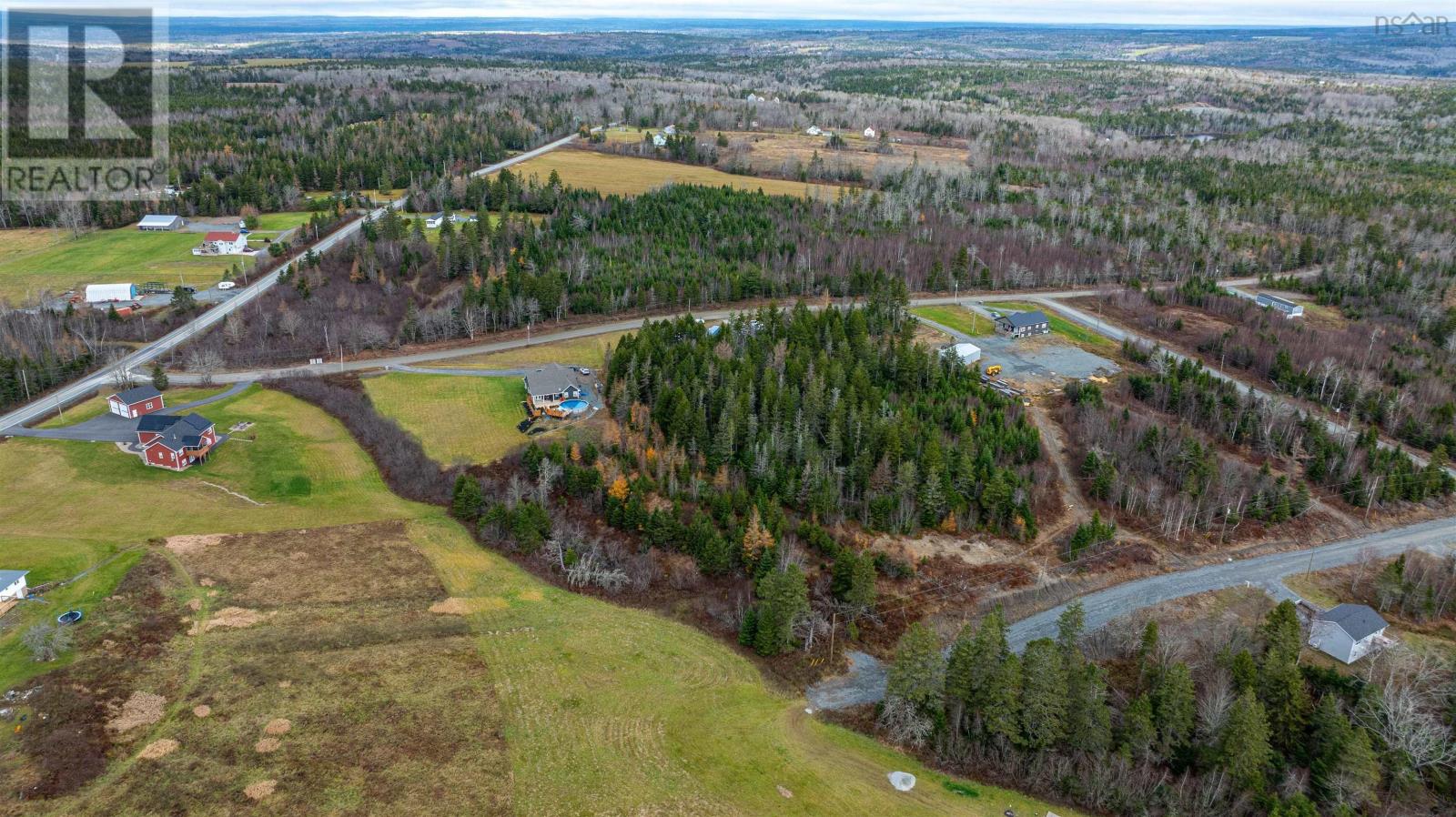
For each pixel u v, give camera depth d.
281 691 74.00
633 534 98.88
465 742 70.38
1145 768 70.06
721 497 100.81
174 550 92.00
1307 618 89.81
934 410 118.56
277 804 63.34
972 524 102.81
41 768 64.50
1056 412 128.62
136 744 67.56
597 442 114.50
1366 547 103.25
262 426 121.31
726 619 88.50
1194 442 113.00
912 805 68.00
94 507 99.19
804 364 126.19
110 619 80.69
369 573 91.12
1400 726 71.12
